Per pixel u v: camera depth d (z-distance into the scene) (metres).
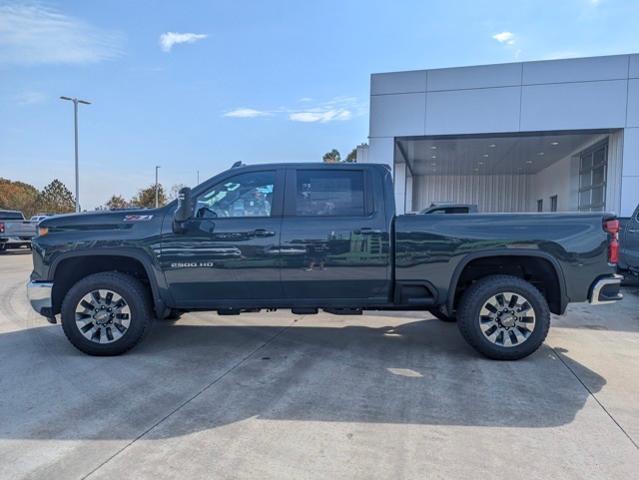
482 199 28.72
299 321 6.80
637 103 13.92
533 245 4.82
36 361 4.89
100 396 3.96
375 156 15.66
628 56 13.93
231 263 4.91
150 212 5.07
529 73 14.52
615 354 5.18
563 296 4.88
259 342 5.67
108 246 4.95
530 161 22.67
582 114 14.25
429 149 18.98
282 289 4.97
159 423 3.46
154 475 2.78
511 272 5.24
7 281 11.16
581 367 4.75
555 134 15.04
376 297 5.01
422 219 4.91
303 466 2.88
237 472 2.81
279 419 3.54
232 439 3.22
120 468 2.85
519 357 4.90
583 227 4.84
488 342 4.88
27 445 3.13
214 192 5.04
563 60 14.30
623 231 9.65
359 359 5.00
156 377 4.43
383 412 3.67
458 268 4.87
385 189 4.98
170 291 5.00
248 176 5.05
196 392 4.06
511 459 2.96
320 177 5.02
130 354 5.15
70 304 4.95
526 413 3.66
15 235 20.00
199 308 5.11
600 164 17.20
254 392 4.07
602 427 3.42
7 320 6.84
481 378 4.43
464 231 4.85
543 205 25.62
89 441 3.19
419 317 7.09
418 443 3.17
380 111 15.59
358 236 4.88
